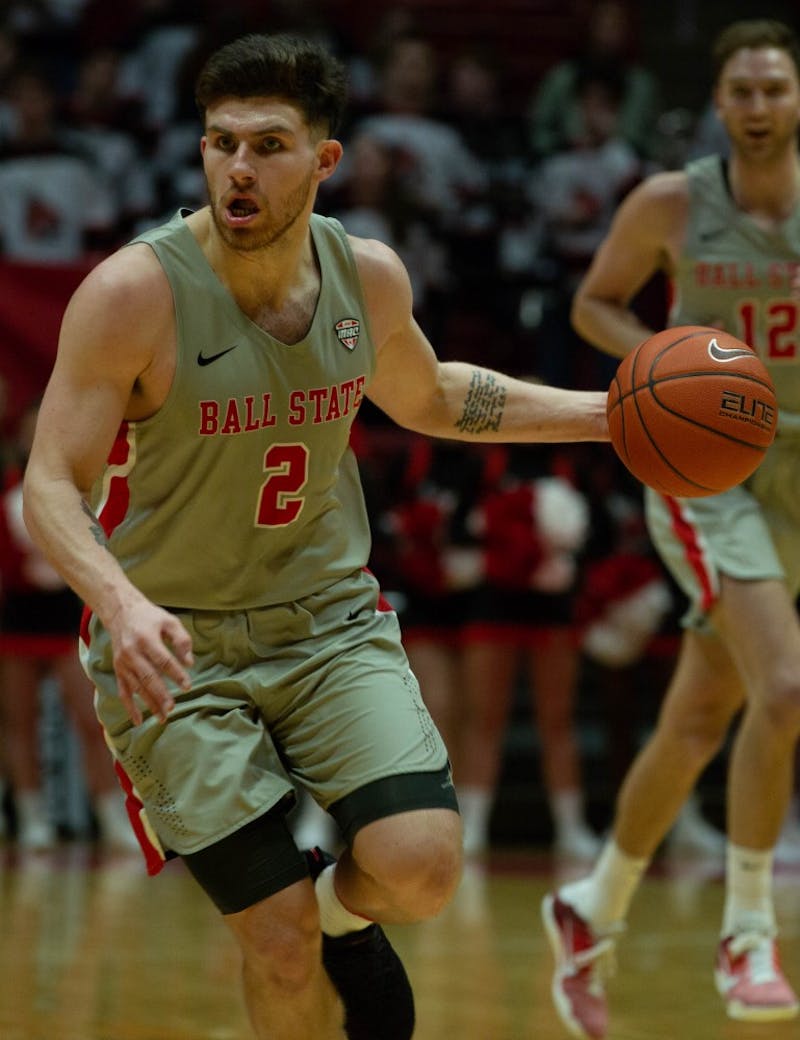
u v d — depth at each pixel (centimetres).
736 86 1120
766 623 1058
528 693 2770
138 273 741
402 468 2294
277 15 3058
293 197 737
